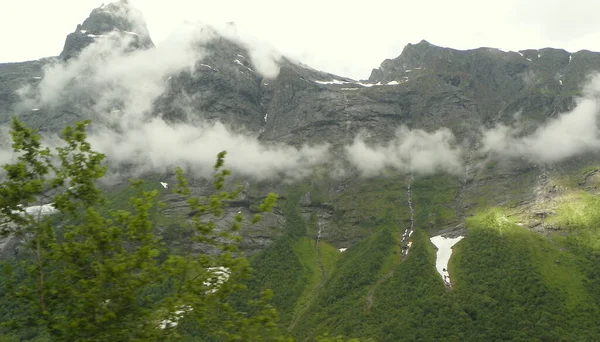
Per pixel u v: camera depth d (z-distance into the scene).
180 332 34.88
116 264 32.53
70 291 35.03
